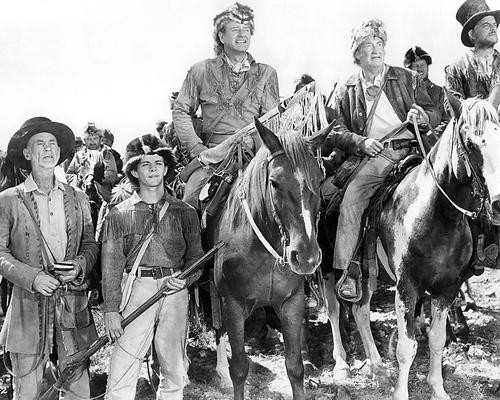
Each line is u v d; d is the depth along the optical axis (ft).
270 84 14.67
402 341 12.71
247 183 11.43
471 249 12.54
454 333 17.03
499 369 15.35
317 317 19.76
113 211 11.51
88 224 11.89
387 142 14.24
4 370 15.81
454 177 11.62
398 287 12.85
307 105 12.58
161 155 11.63
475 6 16.93
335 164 15.44
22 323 11.11
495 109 11.02
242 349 11.85
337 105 14.84
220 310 12.44
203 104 14.66
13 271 10.77
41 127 11.36
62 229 11.48
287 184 10.00
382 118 14.43
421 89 14.82
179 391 11.83
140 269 11.50
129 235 11.47
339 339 15.69
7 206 11.19
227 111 14.40
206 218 12.76
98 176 24.97
